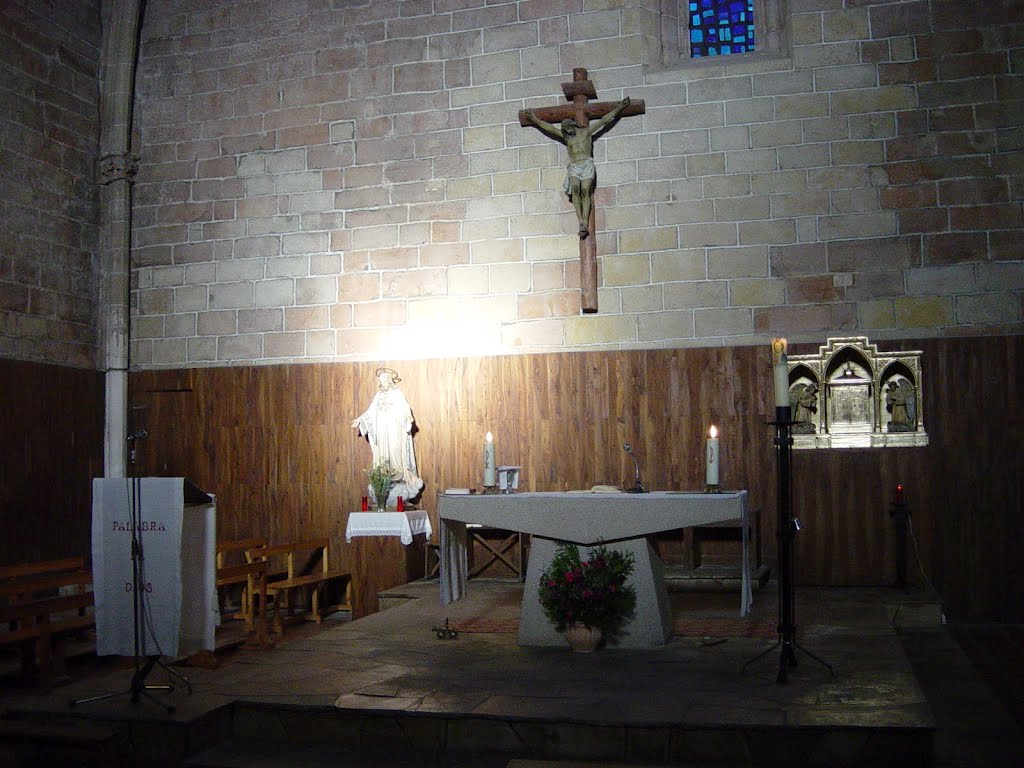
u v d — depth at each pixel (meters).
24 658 7.36
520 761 5.45
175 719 5.80
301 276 12.52
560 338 11.62
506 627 8.44
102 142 12.95
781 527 6.62
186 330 12.88
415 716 5.79
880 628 8.20
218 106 12.91
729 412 10.99
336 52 12.55
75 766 5.65
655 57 11.61
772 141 11.12
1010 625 10.13
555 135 11.61
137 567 6.22
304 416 12.36
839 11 11.01
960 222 10.59
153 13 13.14
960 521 10.36
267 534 12.39
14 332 11.51
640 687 6.25
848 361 10.71
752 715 5.54
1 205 11.40
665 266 11.33
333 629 8.45
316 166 12.54
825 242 10.91
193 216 12.92
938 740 5.77
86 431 12.47
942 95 10.73
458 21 12.16
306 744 6.00
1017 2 10.62
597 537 7.55
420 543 11.45
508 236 11.84
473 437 11.78
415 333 12.08
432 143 12.16
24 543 11.41
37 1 11.99
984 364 10.41
